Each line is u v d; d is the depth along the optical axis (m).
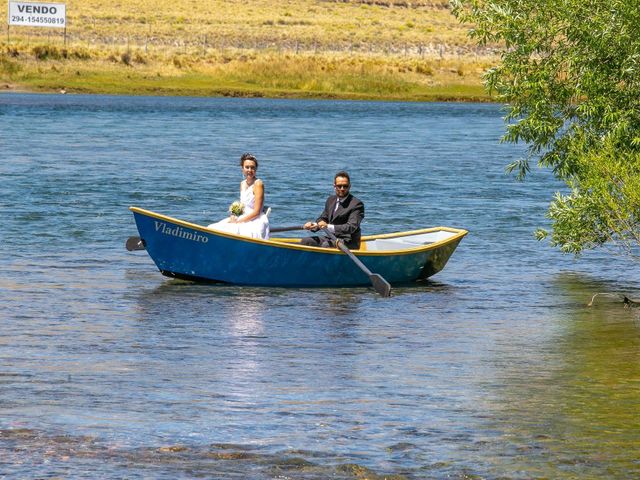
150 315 41.69
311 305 44.47
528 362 34.91
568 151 48.00
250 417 28.58
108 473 24.45
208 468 24.84
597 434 27.36
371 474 24.59
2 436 26.80
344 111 182.50
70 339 37.47
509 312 43.53
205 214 70.06
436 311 43.59
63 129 133.12
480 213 71.12
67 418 28.27
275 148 116.38
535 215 70.50
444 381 32.41
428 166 100.12
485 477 24.45
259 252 47.75
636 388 31.69
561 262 55.34
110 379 32.22
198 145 117.81
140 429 27.47
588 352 36.41
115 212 69.06
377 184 85.44
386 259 49.00
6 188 78.25
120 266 52.06
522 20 46.50
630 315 43.09
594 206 45.59
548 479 24.38
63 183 82.19
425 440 26.84
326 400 30.23
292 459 25.45
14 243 57.66
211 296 45.72
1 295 44.84
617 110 45.88
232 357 35.19
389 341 37.91
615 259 56.16
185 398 30.27
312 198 76.62
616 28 45.16
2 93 196.62
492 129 149.12
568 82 47.47
